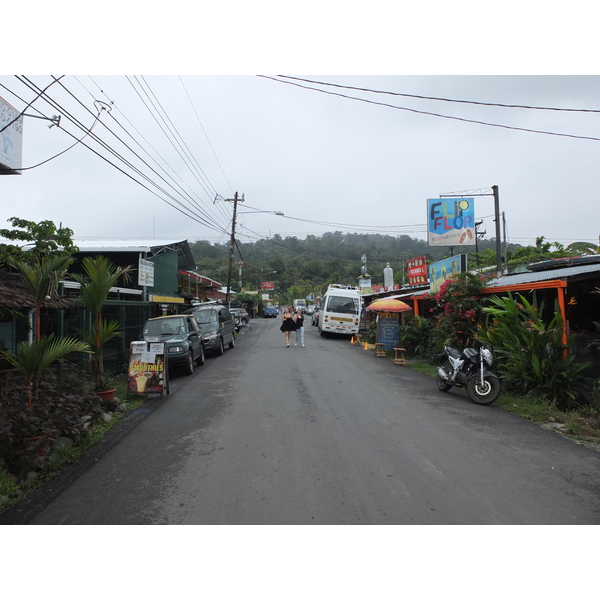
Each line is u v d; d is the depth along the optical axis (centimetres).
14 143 881
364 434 633
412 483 458
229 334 1878
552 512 397
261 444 593
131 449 592
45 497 446
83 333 838
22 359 591
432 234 2220
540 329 826
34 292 680
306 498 425
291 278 9231
